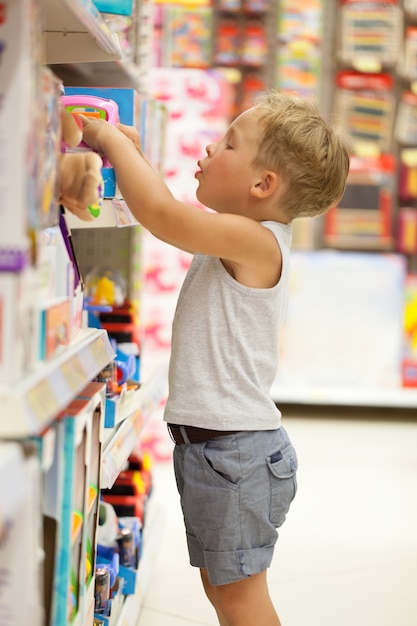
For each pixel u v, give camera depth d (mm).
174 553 2377
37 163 964
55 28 1348
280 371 4328
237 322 1460
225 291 1465
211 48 4406
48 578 1011
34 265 951
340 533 2598
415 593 2133
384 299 4312
